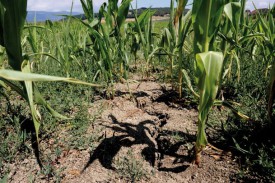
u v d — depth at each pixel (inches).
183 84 116.0
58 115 65.9
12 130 83.6
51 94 108.8
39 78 40.4
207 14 60.7
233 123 86.6
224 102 71.8
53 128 84.7
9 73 40.2
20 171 69.4
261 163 66.2
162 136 86.1
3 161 71.8
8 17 57.9
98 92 123.0
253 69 123.9
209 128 87.9
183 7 94.6
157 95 119.6
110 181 68.5
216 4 60.8
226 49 90.7
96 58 123.7
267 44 107.0
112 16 123.0
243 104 100.0
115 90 126.3
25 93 66.5
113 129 90.1
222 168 71.2
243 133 81.4
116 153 78.2
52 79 40.9
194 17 63.8
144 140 84.7
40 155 74.5
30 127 85.8
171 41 117.0
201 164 73.4
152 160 76.9
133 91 125.6
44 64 135.6
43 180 67.1
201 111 62.1
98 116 99.0
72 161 74.2
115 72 142.9
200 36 64.1
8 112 91.4
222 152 77.4
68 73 116.2
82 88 115.1
